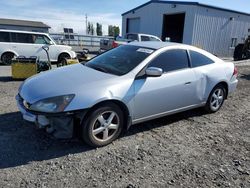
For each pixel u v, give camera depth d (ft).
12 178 9.92
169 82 14.55
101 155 11.95
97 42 94.17
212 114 18.60
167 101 14.76
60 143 12.77
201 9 67.56
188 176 10.74
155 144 13.38
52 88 12.08
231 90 19.19
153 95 13.91
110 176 10.41
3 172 10.25
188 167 11.41
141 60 14.11
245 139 14.75
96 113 12.04
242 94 25.52
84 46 89.30
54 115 11.31
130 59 14.52
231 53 80.79
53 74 13.99
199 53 16.92
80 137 12.35
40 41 40.09
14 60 26.45
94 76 13.20
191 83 15.76
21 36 38.93
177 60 15.43
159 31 76.43
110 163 11.33
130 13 87.10
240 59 62.59
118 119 12.94
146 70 13.47
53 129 11.68
